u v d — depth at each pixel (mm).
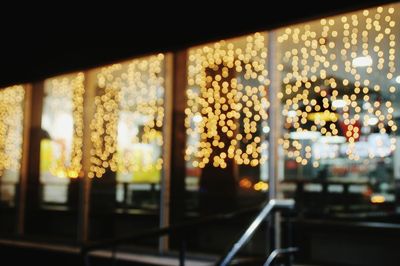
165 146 6117
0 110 8047
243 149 6230
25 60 5547
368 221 5719
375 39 5738
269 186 5297
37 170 7473
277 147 5359
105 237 6695
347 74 5848
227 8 4090
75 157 7297
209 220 3840
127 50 4773
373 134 5590
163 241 5812
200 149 6434
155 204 6523
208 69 6711
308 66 6129
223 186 6273
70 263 5980
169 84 6215
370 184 6035
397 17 5582
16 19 5211
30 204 7367
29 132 7516
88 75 6867
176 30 4410
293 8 3750
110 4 4703
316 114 5898
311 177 6203
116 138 7113
